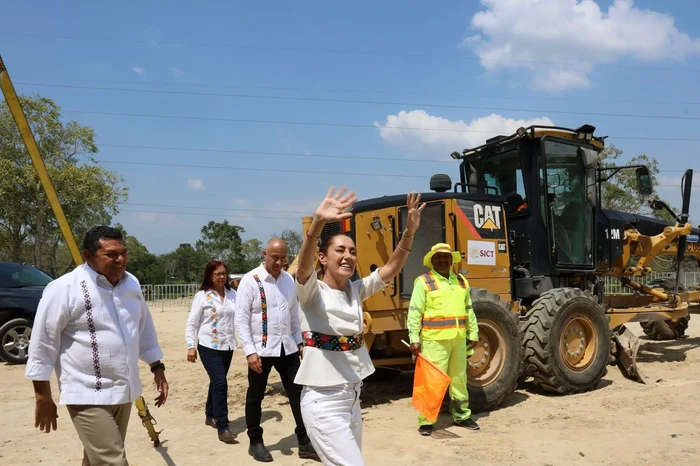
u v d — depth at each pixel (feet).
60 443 18.24
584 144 26.86
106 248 10.58
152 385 26.86
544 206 25.30
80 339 10.45
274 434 18.66
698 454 15.74
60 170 95.61
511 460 15.62
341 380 10.07
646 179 27.76
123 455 10.50
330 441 9.81
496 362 21.45
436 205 22.98
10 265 37.65
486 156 27.53
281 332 16.39
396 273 11.19
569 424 18.90
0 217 96.22
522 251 26.13
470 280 22.80
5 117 93.50
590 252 27.17
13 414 22.11
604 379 25.96
